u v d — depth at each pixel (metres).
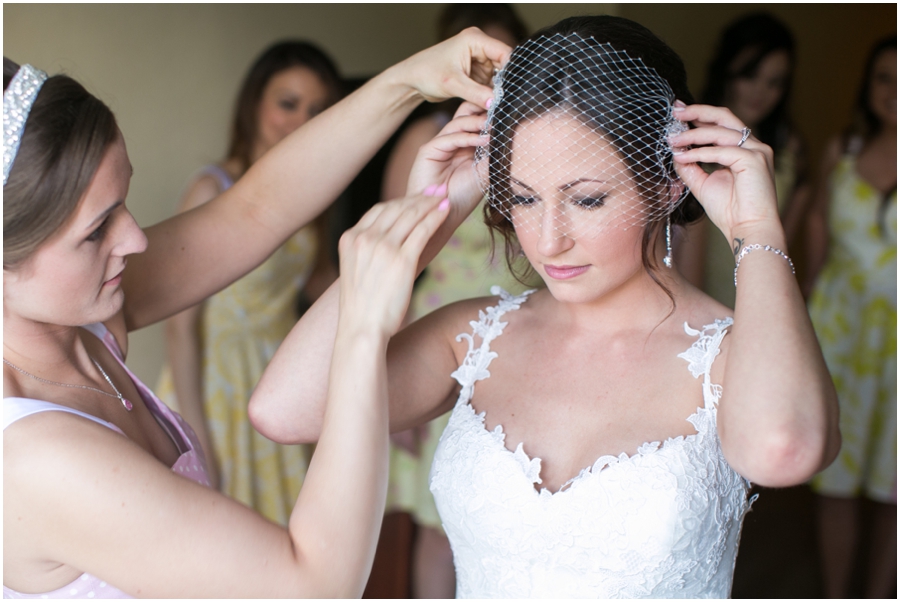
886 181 3.62
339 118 1.77
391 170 3.46
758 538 4.01
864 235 3.69
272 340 3.47
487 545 1.55
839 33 5.42
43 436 1.21
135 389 1.65
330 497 1.29
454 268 3.24
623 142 1.39
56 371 1.42
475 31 1.64
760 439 1.21
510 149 1.44
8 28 4.34
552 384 1.61
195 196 3.56
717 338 1.51
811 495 4.46
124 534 1.20
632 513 1.43
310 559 1.27
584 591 1.48
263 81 3.59
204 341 3.35
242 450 3.38
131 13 4.49
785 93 3.80
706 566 1.47
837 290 3.78
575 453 1.52
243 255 1.82
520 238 1.53
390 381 1.63
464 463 1.57
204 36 4.62
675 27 5.13
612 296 1.60
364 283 1.37
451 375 1.73
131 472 1.21
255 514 1.28
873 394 3.61
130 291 1.70
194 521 1.22
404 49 4.98
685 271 3.18
